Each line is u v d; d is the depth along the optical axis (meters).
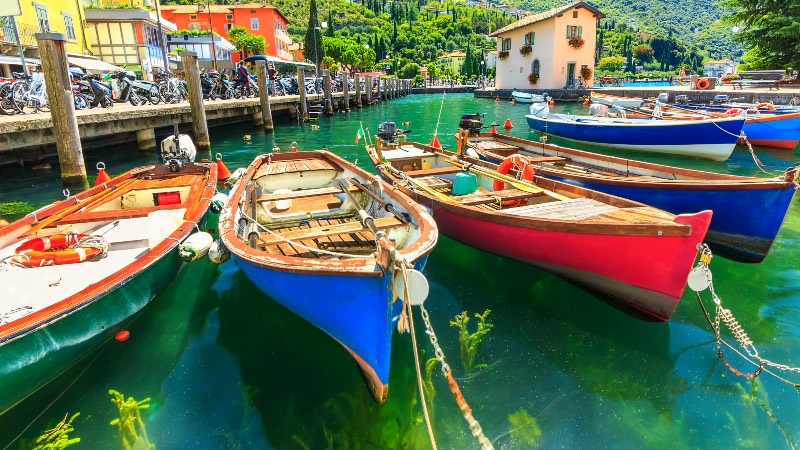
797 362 4.74
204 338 5.16
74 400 4.27
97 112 12.84
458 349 4.99
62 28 24.88
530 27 43.53
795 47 27.67
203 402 4.26
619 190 7.78
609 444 3.85
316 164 9.08
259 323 5.45
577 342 5.12
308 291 3.98
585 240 5.23
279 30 65.06
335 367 4.72
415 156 9.95
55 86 10.10
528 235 5.71
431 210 7.09
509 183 7.68
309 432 3.93
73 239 5.41
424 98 53.69
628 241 4.94
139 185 7.68
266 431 3.95
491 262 6.98
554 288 6.21
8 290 4.48
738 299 5.93
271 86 28.52
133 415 4.07
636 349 5.00
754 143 15.88
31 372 3.70
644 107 22.00
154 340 5.12
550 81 41.75
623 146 15.26
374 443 3.81
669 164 13.63
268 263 4.03
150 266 4.73
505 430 3.96
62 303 3.83
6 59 18.16
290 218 6.64
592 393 4.39
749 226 6.61
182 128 19.14
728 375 4.61
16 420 4.03
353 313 3.81
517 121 25.75
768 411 4.17
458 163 9.23
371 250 5.43
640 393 4.39
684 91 28.62
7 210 9.03
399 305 4.09
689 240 4.66
